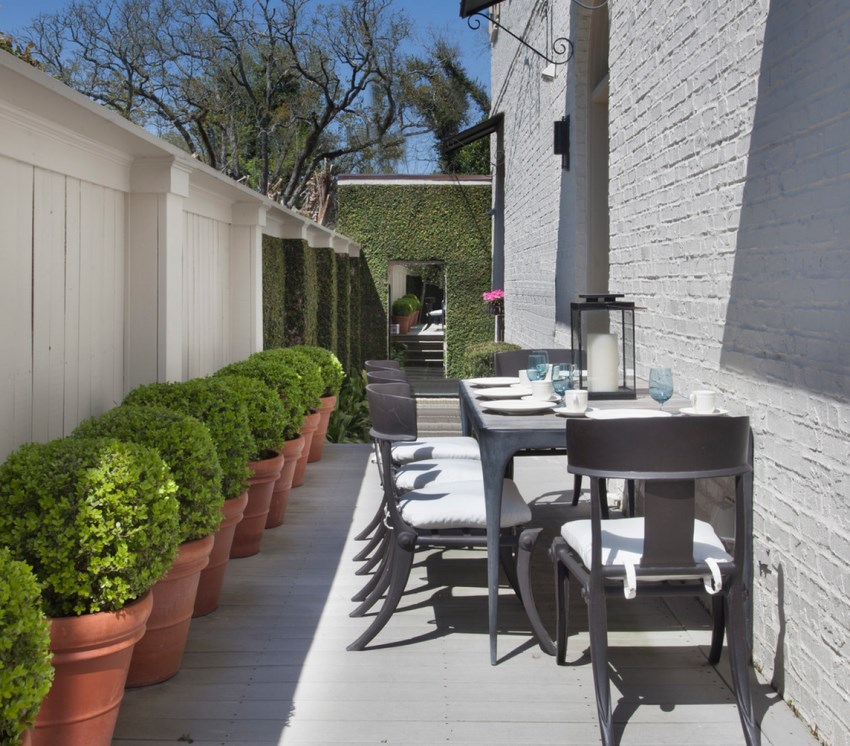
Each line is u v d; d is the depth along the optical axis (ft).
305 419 19.71
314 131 70.85
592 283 22.89
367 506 18.26
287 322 28.32
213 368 20.06
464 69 72.49
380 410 11.27
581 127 22.67
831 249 8.11
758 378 10.04
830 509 8.22
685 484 8.46
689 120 12.50
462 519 10.82
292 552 15.01
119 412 10.08
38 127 11.10
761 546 10.02
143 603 7.94
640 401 12.53
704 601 12.26
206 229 19.42
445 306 57.36
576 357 13.62
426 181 56.65
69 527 7.44
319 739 8.66
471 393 13.61
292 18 67.62
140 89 67.62
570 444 8.61
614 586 8.83
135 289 14.67
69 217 12.41
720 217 11.26
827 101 8.14
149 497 7.80
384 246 56.85
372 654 10.75
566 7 23.76
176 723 8.96
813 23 8.43
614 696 9.59
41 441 11.65
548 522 16.98
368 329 57.16
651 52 14.48
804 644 8.86
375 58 68.18
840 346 7.97
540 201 29.91
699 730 8.84
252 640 11.16
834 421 8.12
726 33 10.95
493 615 10.45
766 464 9.84
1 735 5.30
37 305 11.48
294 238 28.07
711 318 11.67
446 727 8.93
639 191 15.31
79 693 7.59
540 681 10.00
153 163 14.34
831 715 8.24
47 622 5.86
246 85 68.39
